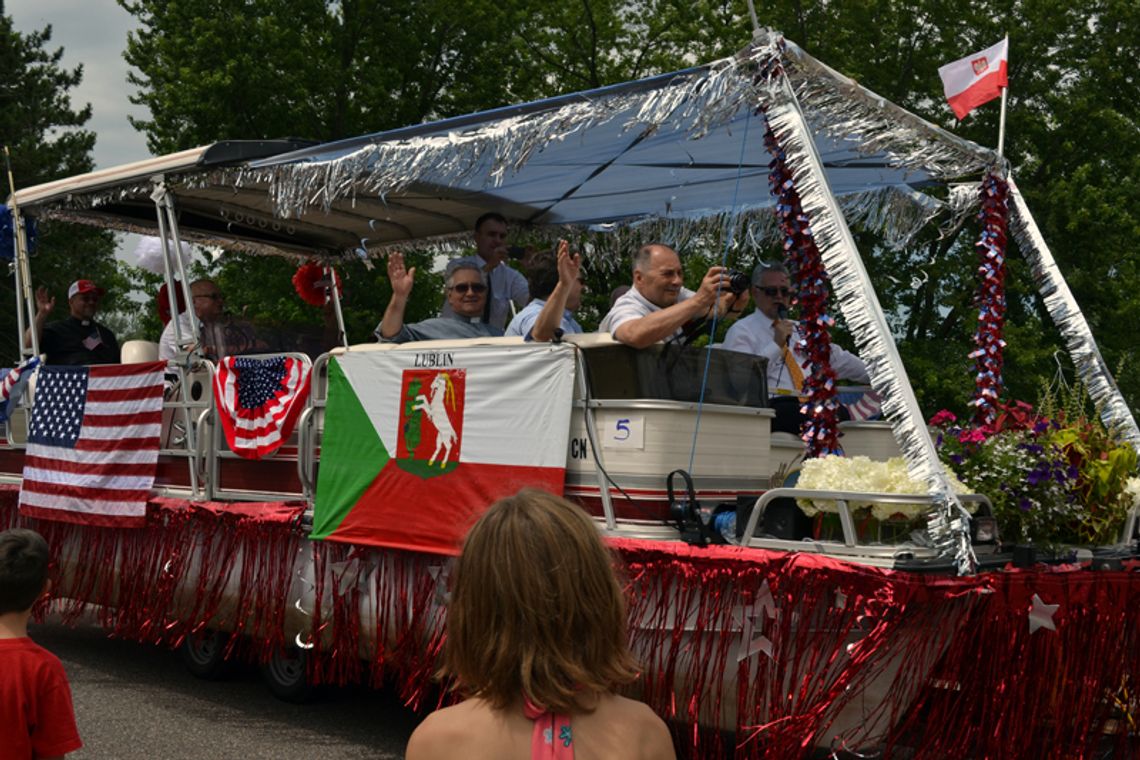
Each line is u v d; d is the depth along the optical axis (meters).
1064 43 19.44
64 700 3.19
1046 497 5.06
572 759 1.92
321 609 6.13
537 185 7.70
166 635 7.33
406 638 5.68
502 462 5.34
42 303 9.10
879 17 18.66
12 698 3.09
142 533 7.32
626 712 1.99
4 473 8.89
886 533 4.61
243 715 6.55
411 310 18.44
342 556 6.03
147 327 20.91
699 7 20.31
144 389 7.32
